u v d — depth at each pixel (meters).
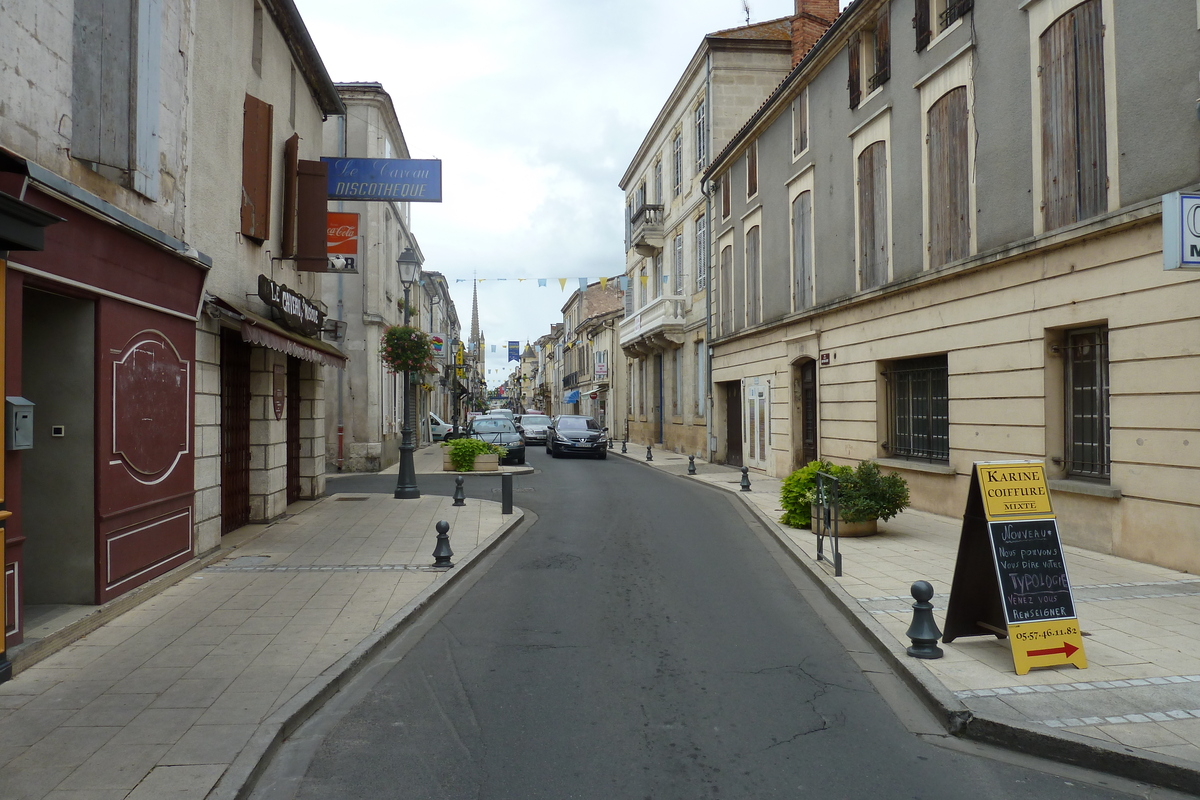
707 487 18.58
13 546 5.38
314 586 7.87
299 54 12.94
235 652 5.78
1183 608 6.83
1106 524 9.07
